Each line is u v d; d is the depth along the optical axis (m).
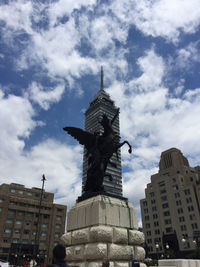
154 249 68.00
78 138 10.48
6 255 60.50
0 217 63.72
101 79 145.12
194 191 66.00
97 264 6.59
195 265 8.34
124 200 8.74
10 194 70.62
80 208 8.52
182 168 76.88
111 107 126.88
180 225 64.12
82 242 7.56
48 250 66.25
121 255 7.10
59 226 71.81
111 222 7.62
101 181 8.99
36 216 70.06
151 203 74.56
